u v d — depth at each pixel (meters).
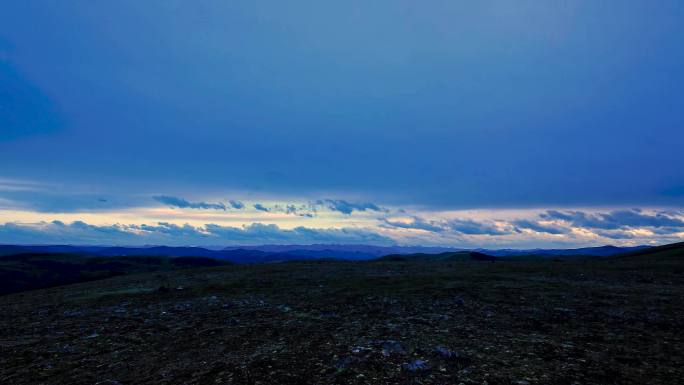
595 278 27.91
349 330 14.12
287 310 18.77
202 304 21.42
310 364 10.05
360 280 30.16
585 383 8.21
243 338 13.43
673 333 12.38
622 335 12.27
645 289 22.09
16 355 12.41
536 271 34.03
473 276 30.92
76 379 9.88
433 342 11.92
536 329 13.44
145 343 13.41
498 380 8.48
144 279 37.09
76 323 17.44
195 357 11.37
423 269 39.84
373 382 8.62
